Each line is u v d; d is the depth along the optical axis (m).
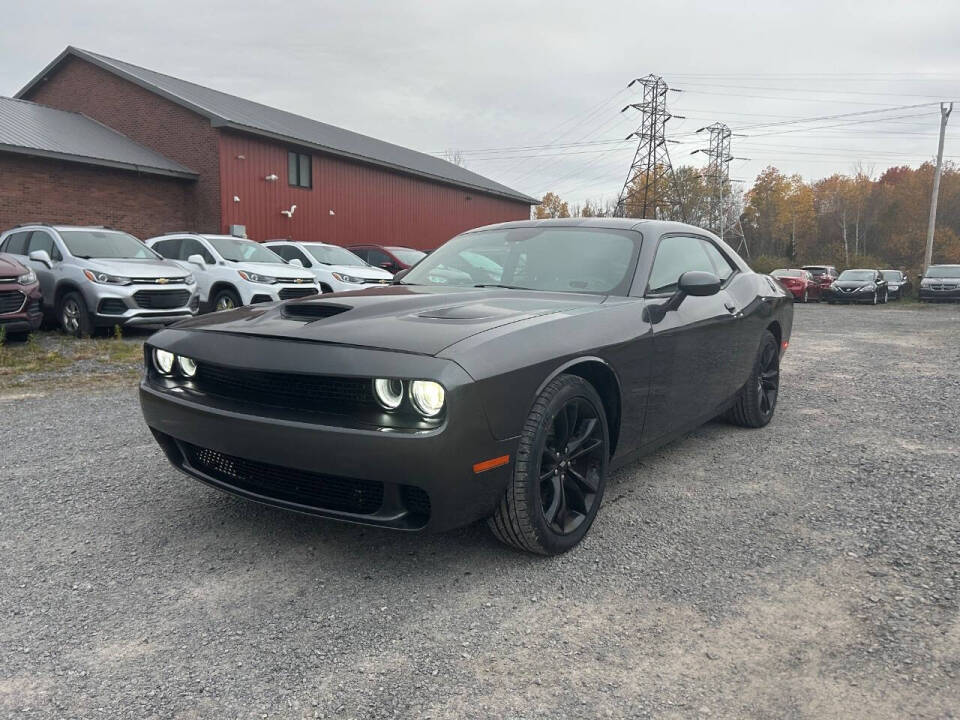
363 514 2.26
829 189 80.75
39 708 1.68
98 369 6.73
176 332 2.71
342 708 1.70
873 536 2.79
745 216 81.56
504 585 2.36
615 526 2.89
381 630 2.06
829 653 1.95
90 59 20.61
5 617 2.12
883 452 4.04
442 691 1.77
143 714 1.67
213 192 19.12
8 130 16.44
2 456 3.83
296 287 10.88
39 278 9.29
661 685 1.80
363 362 2.15
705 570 2.48
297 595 2.27
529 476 2.35
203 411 2.42
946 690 1.77
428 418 2.10
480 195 31.80
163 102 19.52
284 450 2.22
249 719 1.65
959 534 2.81
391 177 25.97
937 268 27.22
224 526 2.84
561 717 1.67
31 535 2.74
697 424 3.69
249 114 21.95
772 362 4.74
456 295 2.96
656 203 53.66
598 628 2.09
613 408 2.86
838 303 26.61
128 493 3.22
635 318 2.93
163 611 2.16
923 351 9.10
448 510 2.16
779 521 2.96
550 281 3.27
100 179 17.27
